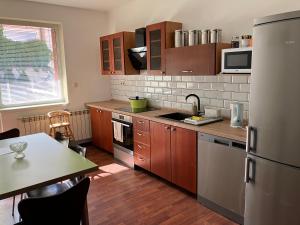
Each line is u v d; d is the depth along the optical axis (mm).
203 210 2625
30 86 4332
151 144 3289
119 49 4086
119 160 4043
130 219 2492
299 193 1736
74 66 4617
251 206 2074
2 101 4094
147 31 3469
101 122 4398
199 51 2789
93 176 3480
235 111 2561
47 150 2256
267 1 2521
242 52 2348
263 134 1866
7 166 1896
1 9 3799
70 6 4398
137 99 3920
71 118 4629
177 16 3482
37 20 4137
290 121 1697
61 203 1474
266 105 1812
